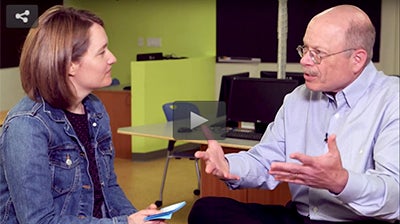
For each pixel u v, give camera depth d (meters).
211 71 8.55
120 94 7.32
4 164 1.97
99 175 2.20
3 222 2.05
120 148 7.39
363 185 1.80
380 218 1.92
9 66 7.94
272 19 8.36
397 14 7.92
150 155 7.32
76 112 2.18
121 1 9.34
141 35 9.30
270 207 2.35
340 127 2.10
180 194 5.76
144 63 7.17
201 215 2.25
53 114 2.03
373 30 2.06
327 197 2.09
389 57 8.02
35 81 1.98
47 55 1.95
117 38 9.46
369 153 2.02
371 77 2.09
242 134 4.27
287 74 4.77
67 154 2.06
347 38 2.01
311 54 2.05
